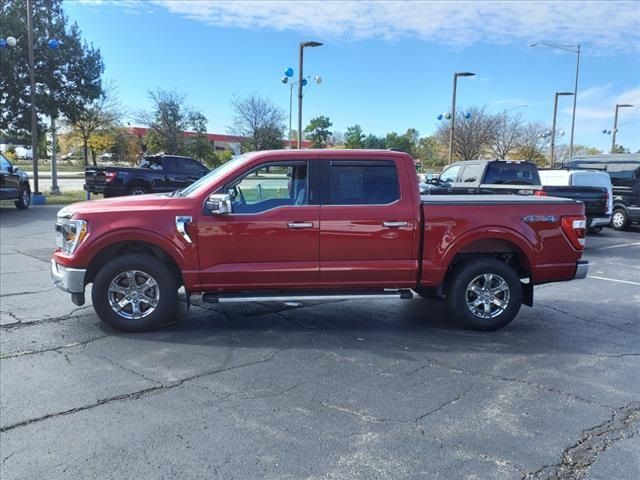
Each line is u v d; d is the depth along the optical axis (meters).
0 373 4.52
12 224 14.55
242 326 5.98
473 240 5.79
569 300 7.61
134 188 19.27
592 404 4.09
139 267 5.57
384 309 6.85
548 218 5.94
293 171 5.69
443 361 4.99
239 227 5.53
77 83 26.25
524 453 3.36
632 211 16.38
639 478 3.11
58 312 6.34
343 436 3.54
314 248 5.63
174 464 3.18
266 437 3.51
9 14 24.09
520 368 4.84
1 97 24.50
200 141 41.00
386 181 5.75
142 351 5.12
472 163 14.04
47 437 3.48
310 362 4.90
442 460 3.26
